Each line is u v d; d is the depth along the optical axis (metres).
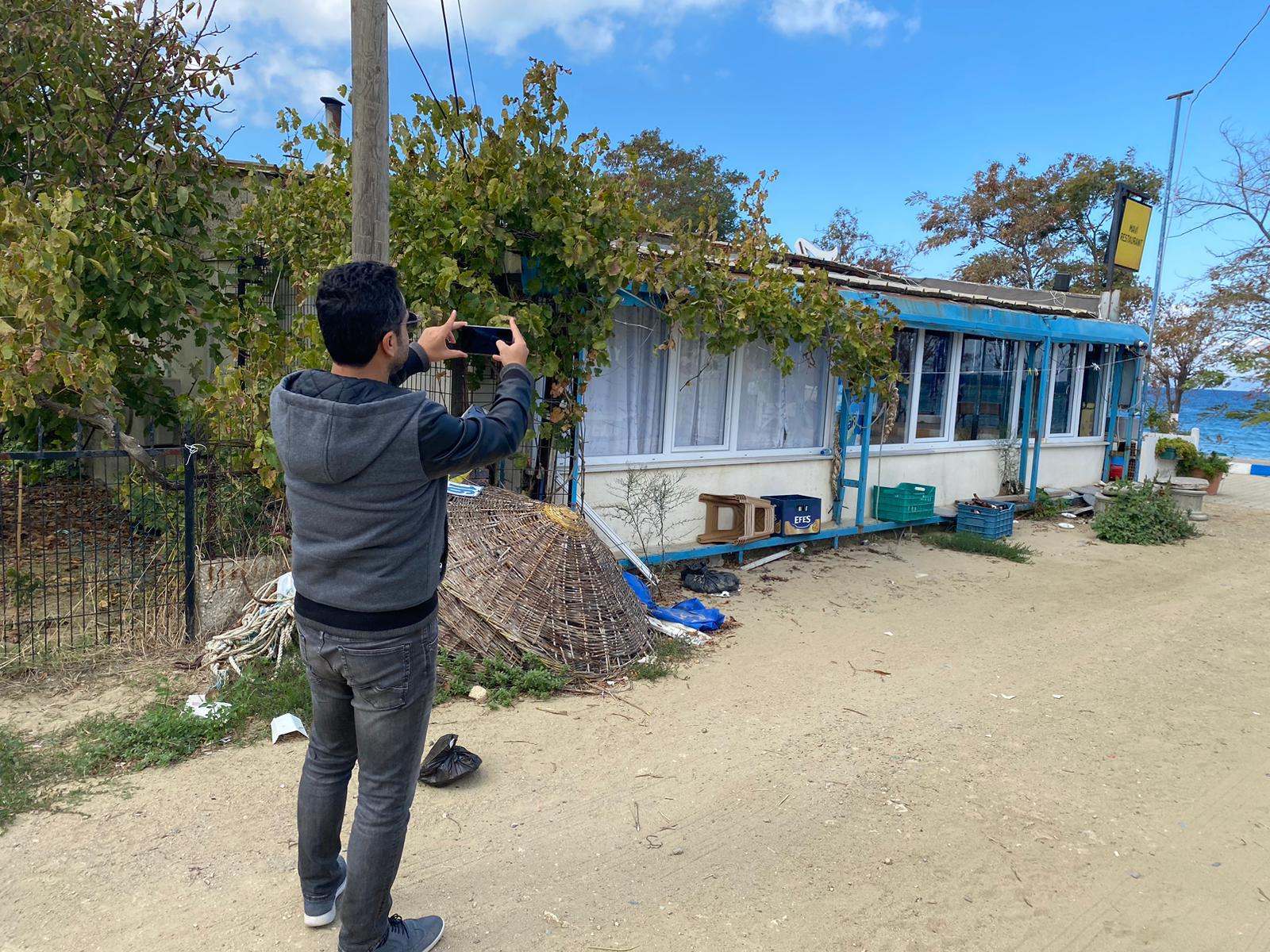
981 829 3.63
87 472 8.49
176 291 6.51
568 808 3.64
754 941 2.85
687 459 7.65
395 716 2.35
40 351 4.52
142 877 3.00
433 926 2.70
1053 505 11.44
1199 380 17.94
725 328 6.66
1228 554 9.67
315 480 2.22
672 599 6.70
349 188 6.17
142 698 4.40
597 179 5.88
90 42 6.53
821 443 9.05
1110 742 4.58
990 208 27.73
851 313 7.50
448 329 2.64
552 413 6.19
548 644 5.03
